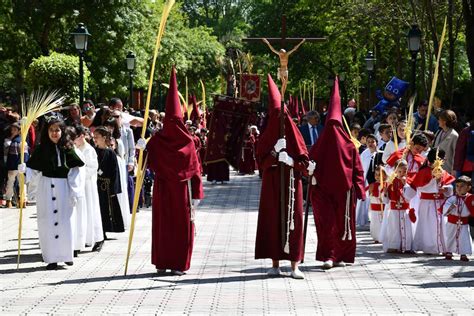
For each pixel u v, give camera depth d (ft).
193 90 216.13
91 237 43.09
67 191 38.96
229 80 122.62
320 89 178.09
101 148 46.32
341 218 39.14
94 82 127.44
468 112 72.33
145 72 136.15
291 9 180.14
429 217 43.57
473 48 73.26
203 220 58.34
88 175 43.19
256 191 83.20
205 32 229.25
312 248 45.65
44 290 33.76
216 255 42.83
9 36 129.18
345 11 123.75
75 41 70.85
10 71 142.31
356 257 42.80
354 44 139.03
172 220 37.01
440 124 53.67
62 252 38.68
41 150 38.83
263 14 185.47
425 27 94.17
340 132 39.29
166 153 37.11
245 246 46.09
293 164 35.83
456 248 41.73
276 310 29.91
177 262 37.01
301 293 33.04
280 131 35.76
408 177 44.09
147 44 137.69
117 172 46.42
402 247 43.75
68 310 29.99
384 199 44.57
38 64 91.25
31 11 123.44
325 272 38.11
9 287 34.47
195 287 34.30
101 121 51.01
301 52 171.73
